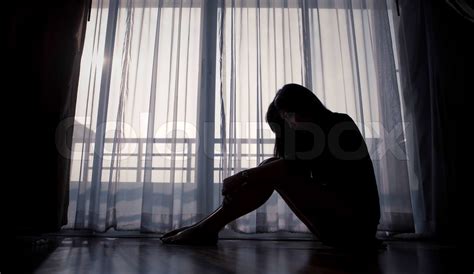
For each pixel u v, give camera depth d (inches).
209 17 79.4
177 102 74.5
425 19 76.6
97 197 68.5
